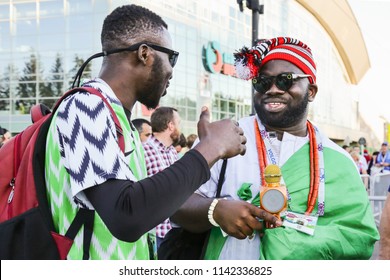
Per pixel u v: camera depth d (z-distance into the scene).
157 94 1.50
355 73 45.50
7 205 1.42
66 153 1.27
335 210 1.78
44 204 1.35
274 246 1.69
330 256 1.71
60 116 1.30
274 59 1.86
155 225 1.21
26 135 1.46
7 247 1.33
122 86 1.44
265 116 1.89
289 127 1.91
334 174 1.83
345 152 1.96
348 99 46.22
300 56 1.87
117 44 1.44
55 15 23.03
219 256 1.80
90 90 1.33
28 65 23.72
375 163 12.89
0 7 24.19
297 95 1.86
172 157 4.02
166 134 3.96
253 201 1.79
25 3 23.70
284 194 1.64
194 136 7.66
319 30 35.97
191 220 1.77
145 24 1.45
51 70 23.28
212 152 1.30
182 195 1.22
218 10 26.50
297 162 1.84
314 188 1.79
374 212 5.22
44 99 23.52
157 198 1.18
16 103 24.14
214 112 26.14
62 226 1.34
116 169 1.22
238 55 1.89
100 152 1.23
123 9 1.46
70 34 22.64
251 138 1.93
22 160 1.40
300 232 1.72
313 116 31.91
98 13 21.89
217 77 26.45
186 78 23.66
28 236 1.32
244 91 29.47
